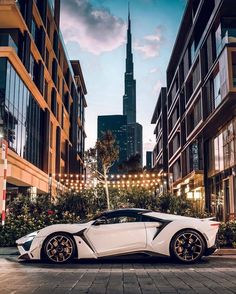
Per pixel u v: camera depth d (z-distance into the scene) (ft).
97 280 20.83
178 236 28.25
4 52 85.97
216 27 109.19
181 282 20.16
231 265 27.04
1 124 81.76
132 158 183.73
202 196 122.21
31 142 109.40
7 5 93.61
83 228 28.60
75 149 202.39
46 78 135.23
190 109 139.33
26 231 40.14
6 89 85.25
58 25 156.46
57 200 52.39
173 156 180.75
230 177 93.71
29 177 98.58
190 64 146.82
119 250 28.12
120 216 29.19
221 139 102.78
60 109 163.12
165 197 51.83
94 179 63.93
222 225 37.24
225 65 91.04
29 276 22.22
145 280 20.84
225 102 89.20
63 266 26.94
